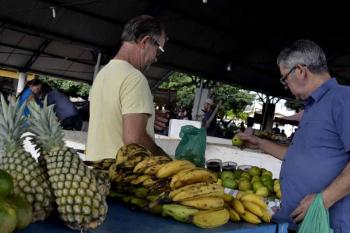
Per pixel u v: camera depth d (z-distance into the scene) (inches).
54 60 658.8
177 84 1102.4
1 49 596.1
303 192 99.7
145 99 96.3
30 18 465.1
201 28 547.2
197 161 104.8
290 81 104.8
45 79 946.1
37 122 55.6
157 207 65.6
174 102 1023.6
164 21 507.8
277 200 115.6
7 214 41.8
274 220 75.1
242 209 70.6
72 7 455.8
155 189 67.7
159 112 111.6
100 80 102.2
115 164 76.4
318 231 87.9
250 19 550.6
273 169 207.0
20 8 442.0
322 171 96.9
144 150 78.5
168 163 70.1
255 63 677.3
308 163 99.0
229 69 649.0
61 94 237.1
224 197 72.2
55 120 56.9
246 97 1135.6
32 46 600.4
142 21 103.1
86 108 309.9
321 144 97.7
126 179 71.6
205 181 69.2
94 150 99.9
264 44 612.4
